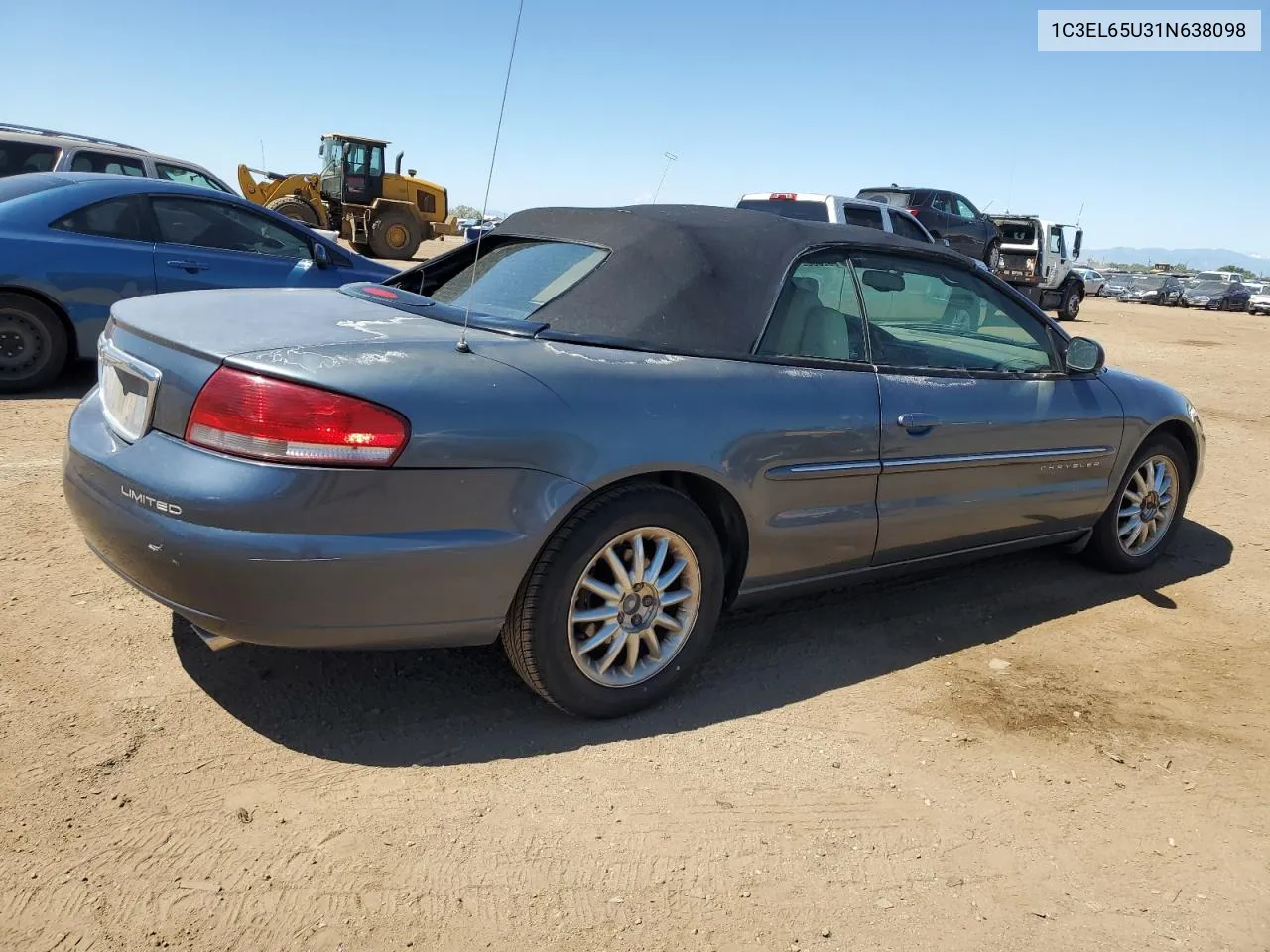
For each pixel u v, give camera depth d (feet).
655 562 9.87
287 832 7.91
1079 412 13.82
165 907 7.02
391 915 7.11
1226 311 139.95
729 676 11.22
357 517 8.16
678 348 10.19
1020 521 13.48
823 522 11.07
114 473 8.68
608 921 7.24
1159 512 15.84
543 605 9.09
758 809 8.73
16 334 21.54
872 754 9.82
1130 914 7.82
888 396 11.55
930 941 7.34
